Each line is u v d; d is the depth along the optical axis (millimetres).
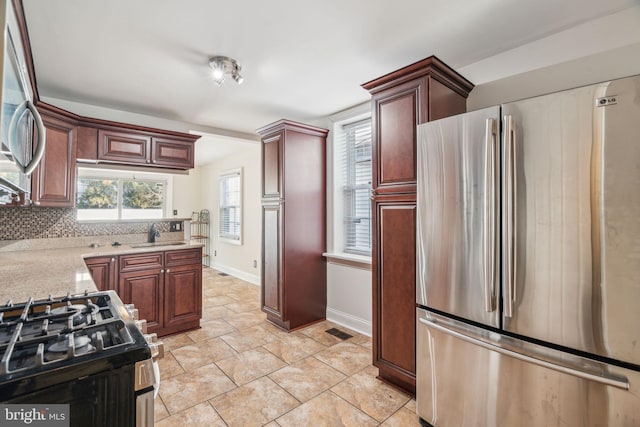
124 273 2799
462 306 1606
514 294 1408
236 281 5375
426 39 1959
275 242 3256
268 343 2850
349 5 1633
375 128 2217
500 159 1459
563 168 1280
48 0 1557
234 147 5176
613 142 1171
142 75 2416
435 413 1715
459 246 1624
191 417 1828
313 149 3398
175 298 3082
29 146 1251
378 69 2363
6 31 786
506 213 1424
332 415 1854
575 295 1256
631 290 1144
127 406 788
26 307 1042
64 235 3037
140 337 887
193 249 3211
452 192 1658
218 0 1582
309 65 2295
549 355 1331
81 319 1036
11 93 901
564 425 1281
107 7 1621
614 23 1722
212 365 2436
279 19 1750
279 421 1801
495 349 1463
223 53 2109
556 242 1299
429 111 1900
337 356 2594
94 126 2912
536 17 1737
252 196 5293
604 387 1199
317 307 3430
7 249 2727
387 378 2193
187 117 3484
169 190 6406
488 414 1495
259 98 2934
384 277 2170
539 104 1342
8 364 698
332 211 3479
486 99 2199
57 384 703
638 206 1126
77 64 2234
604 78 1753
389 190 2125
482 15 1727
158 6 1620
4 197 1179
